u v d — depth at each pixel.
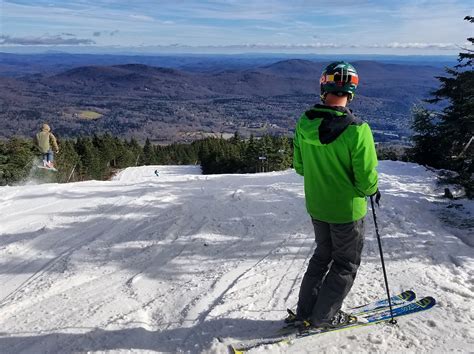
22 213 6.07
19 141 13.02
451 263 4.05
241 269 3.94
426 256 4.23
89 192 7.40
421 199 7.07
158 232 5.05
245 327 2.85
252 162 43.31
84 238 4.89
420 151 16.31
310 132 2.31
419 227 5.32
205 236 4.91
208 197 6.81
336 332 2.71
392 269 3.87
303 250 4.45
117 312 3.14
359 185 2.31
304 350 2.54
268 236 4.93
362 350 2.54
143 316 3.07
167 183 8.42
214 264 4.10
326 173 2.39
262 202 6.46
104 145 53.81
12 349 2.68
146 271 3.95
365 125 2.24
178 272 3.92
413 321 2.86
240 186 7.86
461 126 12.79
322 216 2.50
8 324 3.00
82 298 3.40
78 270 3.98
